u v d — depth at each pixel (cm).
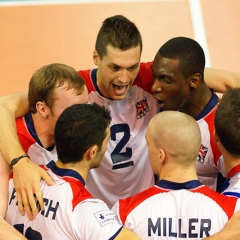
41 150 1001
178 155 821
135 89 1116
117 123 1129
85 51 2045
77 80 942
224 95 877
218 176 1104
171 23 2169
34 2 2270
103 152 870
